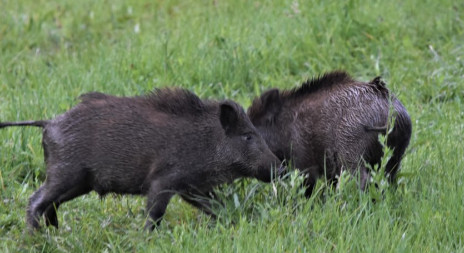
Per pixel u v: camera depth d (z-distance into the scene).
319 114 14.89
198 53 22.53
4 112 18.70
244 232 12.71
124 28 27.83
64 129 13.72
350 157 14.38
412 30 24.17
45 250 13.14
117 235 13.39
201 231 12.92
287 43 23.34
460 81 20.55
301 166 15.20
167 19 27.38
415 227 13.01
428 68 21.98
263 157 14.38
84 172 13.71
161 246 12.74
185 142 13.99
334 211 13.16
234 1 28.33
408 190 14.00
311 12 24.75
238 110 14.26
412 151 15.91
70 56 24.83
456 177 14.71
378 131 14.06
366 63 22.48
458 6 25.47
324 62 22.55
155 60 22.06
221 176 14.38
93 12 28.58
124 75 21.36
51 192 13.63
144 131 13.83
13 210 14.80
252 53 22.42
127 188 14.02
